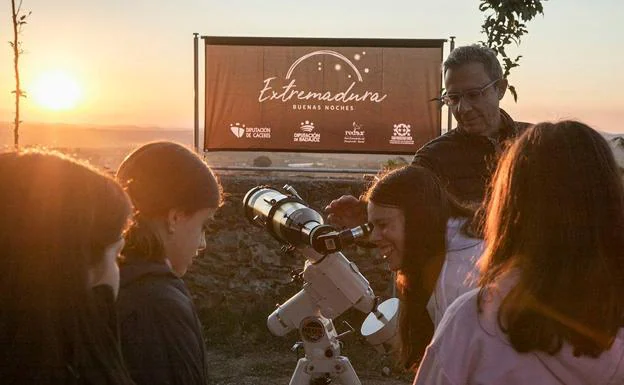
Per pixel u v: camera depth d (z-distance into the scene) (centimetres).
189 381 196
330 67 908
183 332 198
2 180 142
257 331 805
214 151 916
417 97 901
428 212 253
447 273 248
